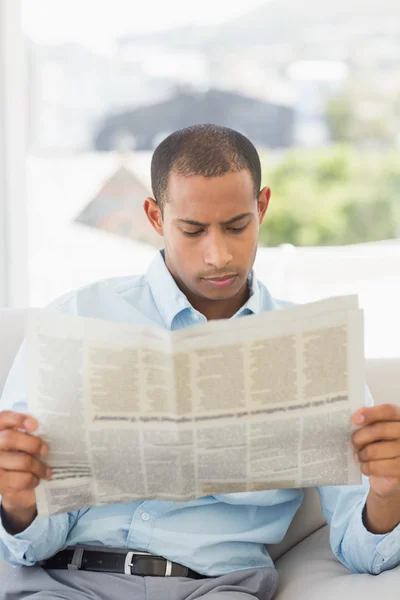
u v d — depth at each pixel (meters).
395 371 1.52
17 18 2.79
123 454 1.09
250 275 1.40
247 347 1.04
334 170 6.59
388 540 1.19
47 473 1.09
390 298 3.57
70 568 1.26
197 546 1.26
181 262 1.28
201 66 6.46
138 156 5.14
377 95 6.50
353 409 1.07
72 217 4.93
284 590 1.28
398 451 1.09
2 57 2.78
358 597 1.13
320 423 1.08
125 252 4.89
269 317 1.04
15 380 1.29
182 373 1.04
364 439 1.09
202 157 1.24
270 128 6.60
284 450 1.10
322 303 1.04
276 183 6.61
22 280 2.89
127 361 1.05
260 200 1.39
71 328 1.06
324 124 6.56
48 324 1.06
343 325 1.05
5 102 2.80
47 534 1.20
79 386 1.06
